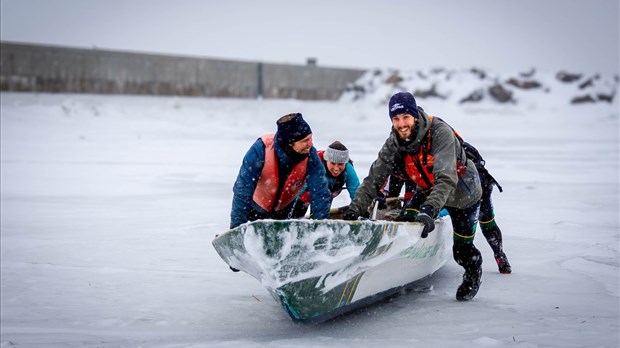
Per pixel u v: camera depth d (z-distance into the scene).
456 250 5.95
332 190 6.97
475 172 5.85
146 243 8.41
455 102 37.44
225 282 6.73
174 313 5.72
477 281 5.93
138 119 27.66
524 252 7.91
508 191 12.81
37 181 13.53
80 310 5.81
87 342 4.92
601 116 34.97
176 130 26.33
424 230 5.43
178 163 16.78
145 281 6.75
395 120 5.52
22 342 4.93
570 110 36.31
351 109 36.72
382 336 4.97
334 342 4.80
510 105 37.41
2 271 7.07
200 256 7.79
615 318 5.41
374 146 22.19
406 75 40.09
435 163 5.55
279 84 37.91
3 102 27.00
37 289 6.45
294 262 4.69
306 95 39.06
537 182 14.09
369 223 4.88
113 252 7.93
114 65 32.16
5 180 13.58
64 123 24.89
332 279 4.93
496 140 25.61
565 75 39.50
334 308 5.16
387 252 5.24
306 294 4.88
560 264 7.32
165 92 34.00
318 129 29.77
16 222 9.65
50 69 30.16
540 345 4.70
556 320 5.35
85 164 16.27
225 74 35.97
